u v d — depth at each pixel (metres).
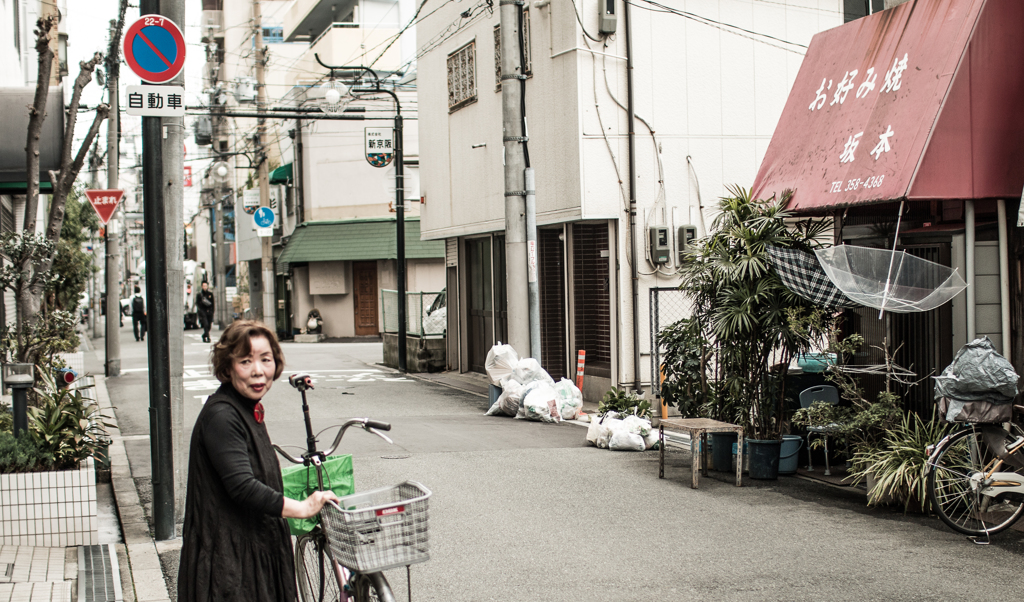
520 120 13.49
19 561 5.84
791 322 8.25
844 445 9.02
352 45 32.47
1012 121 7.58
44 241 10.80
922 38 8.12
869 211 9.12
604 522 7.22
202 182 52.38
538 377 13.52
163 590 5.57
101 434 9.47
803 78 9.98
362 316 33.28
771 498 8.06
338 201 32.62
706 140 14.77
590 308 15.26
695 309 9.91
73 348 17.50
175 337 7.26
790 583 5.63
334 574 4.06
